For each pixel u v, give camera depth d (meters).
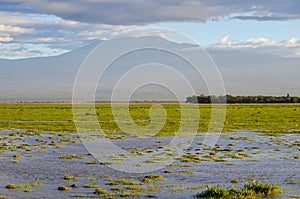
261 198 23.81
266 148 47.62
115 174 31.62
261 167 34.75
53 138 57.44
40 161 37.59
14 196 24.36
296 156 40.69
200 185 27.58
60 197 24.12
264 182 28.61
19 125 79.31
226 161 37.91
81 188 26.59
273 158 39.84
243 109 137.12
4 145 49.19
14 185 26.98
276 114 111.31
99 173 32.00
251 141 54.53
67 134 63.25
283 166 35.25
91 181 28.95
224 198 23.78
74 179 29.64
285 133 65.31
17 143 51.66
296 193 25.17
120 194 24.88
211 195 24.06
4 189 26.25
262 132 66.94
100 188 26.53
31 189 26.23
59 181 28.94
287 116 103.69
